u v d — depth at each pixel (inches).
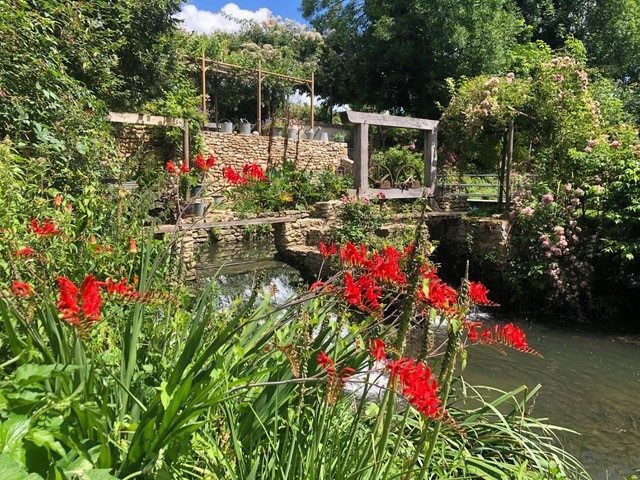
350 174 550.0
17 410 47.0
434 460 79.5
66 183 173.5
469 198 457.7
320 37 888.9
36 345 60.2
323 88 878.4
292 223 336.5
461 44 652.1
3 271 88.4
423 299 60.4
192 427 53.8
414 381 53.9
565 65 380.8
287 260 324.8
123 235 132.5
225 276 276.7
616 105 527.5
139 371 71.2
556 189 348.5
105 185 193.3
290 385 69.8
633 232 314.0
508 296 343.3
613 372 237.9
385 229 334.3
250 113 927.0
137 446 53.8
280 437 72.5
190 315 91.5
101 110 235.6
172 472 59.4
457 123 400.8
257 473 65.7
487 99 374.9
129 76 348.8
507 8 730.8
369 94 789.2
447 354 59.3
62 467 45.7
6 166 117.0
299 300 68.8
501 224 339.3
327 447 68.1
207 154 430.3
